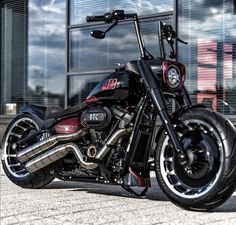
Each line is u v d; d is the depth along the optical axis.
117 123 4.96
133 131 4.84
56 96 9.87
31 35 10.31
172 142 4.54
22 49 10.45
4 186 5.89
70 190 5.64
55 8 9.95
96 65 9.25
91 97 5.10
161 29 4.98
